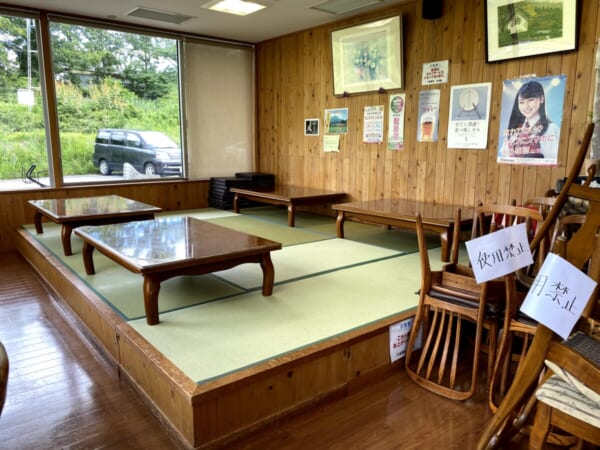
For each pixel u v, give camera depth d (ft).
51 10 15.23
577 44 10.53
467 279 6.86
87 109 16.66
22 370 7.42
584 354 3.87
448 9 13.08
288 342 6.72
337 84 16.61
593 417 3.82
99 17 16.12
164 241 8.89
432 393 6.90
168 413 5.88
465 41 12.80
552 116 11.18
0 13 14.46
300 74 18.35
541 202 8.95
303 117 18.56
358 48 15.49
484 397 6.72
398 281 9.69
